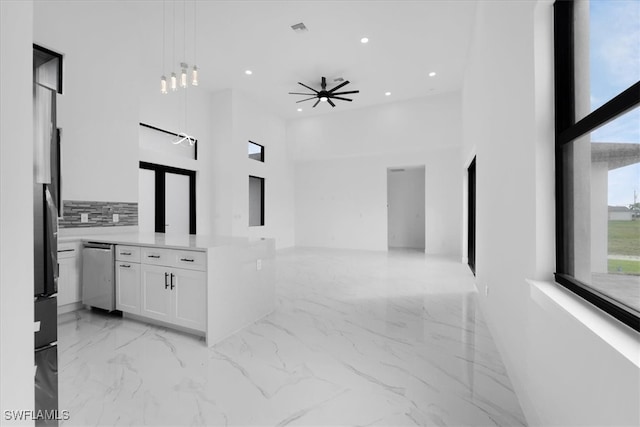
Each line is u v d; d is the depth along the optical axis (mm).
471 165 5484
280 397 1709
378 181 8242
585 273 1233
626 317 917
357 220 8500
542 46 1453
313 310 3223
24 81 620
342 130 8055
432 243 7578
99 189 3621
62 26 3273
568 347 1080
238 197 6633
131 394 1727
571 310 1057
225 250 2516
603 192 1107
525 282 1611
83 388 1779
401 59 5273
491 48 2621
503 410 1605
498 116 2297
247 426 1483
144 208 5336
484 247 3012
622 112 911
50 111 1338
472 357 2182
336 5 3875
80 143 3438
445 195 7453
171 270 2541
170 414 1562
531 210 1527
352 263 6234
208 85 6305
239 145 6699
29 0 628
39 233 1348
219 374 1943
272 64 5438
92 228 3543
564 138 1330
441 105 6957
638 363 707
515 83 1820
